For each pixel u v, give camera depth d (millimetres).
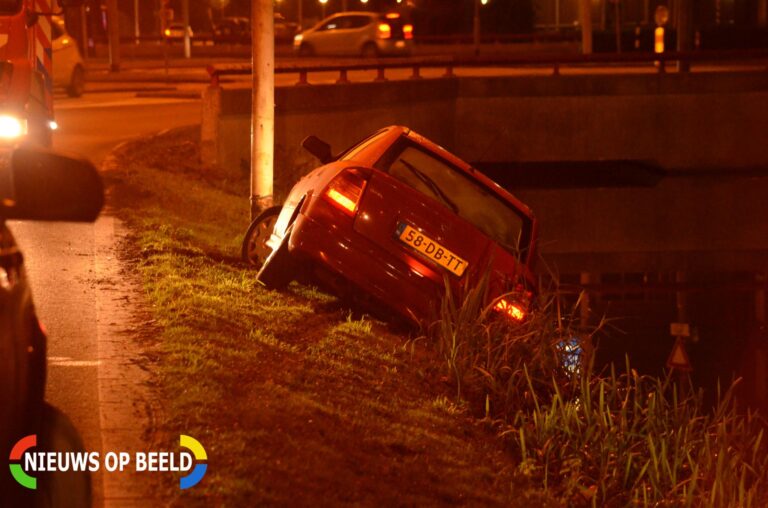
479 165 35875
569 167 36469
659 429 10188
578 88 34375
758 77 35094
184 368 8133
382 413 8523
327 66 26344
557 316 11406
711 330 23312
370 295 10992
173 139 22906
